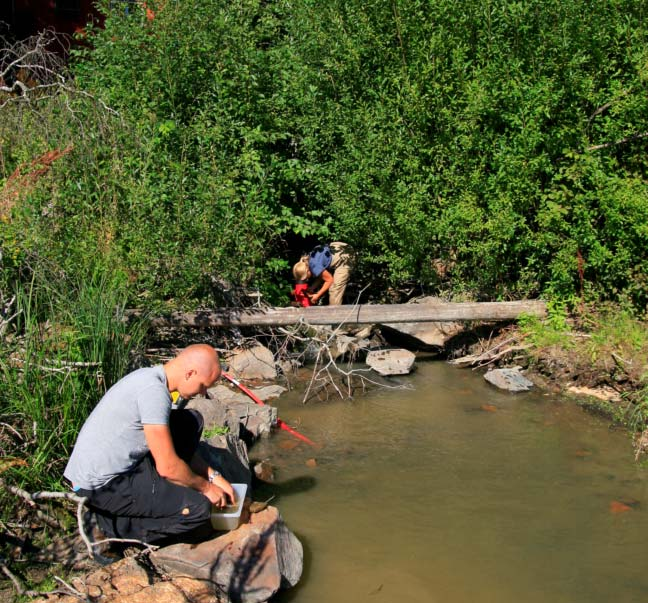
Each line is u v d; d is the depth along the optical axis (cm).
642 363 669
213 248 729
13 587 374
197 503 389
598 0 755
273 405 676
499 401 684
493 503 499
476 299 835
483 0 802
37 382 463
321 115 863
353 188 829
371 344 839
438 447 586
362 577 418
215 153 789
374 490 517
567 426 625
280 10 945
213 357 389
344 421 640
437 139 822
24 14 1507
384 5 852
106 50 882
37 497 411
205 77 846
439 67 830
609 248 744
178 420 402
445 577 418
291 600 395
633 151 758
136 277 720
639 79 727
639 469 546
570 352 714
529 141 746
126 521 398
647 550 445
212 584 377
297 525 471
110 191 732
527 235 768
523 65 792
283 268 917
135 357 600
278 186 864
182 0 846
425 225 799
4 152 794
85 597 350
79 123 767
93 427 384
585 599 399
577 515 484
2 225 646
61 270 599
